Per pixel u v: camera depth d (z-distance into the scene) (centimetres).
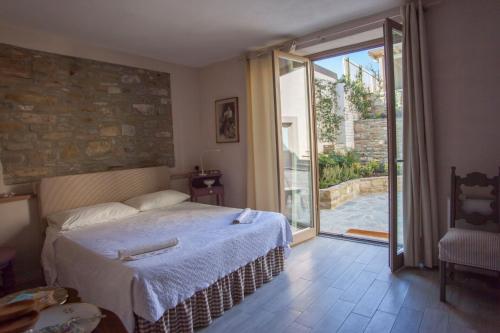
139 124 402
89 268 217
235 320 225
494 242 213
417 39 279
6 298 138
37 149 316
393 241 287
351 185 649
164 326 194
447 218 285
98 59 363
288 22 319
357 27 319
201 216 313
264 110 394
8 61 297
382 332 201
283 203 365
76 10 271
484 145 265
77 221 289
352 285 266
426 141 282
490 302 229
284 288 268
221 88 448
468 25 265
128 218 318
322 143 683
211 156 469
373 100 705
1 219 291
